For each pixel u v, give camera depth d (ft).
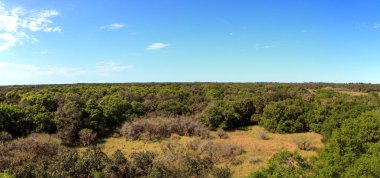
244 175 74.54
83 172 64.69
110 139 115.55
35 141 90.99
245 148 101.04
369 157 56.90
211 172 67.31
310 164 56.70
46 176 60.08
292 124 130.93
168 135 117.29
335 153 59.00
